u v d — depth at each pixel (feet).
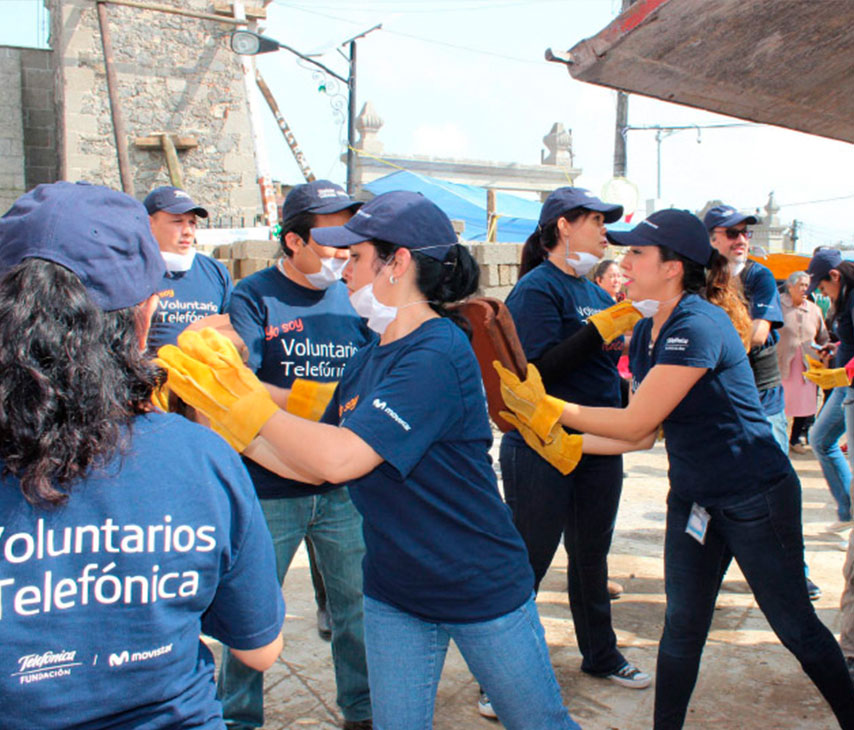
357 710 9.19
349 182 37.73
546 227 10.19
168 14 41.47
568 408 8.05
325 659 11.19
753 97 6.77
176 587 3.59
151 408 3.89
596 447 9.13
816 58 6.06
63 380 3.34
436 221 6.11
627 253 8.39
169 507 3.59
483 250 27.53
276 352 9.11
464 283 6.36
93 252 3.53
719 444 7.71
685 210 8.25
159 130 41.60
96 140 40.65
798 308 22.12
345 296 9.68
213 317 9.36
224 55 42.65
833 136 7.92
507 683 6.09
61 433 3.31
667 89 6.49
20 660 3.28
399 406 5.51
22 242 3.51
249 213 43.45
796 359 19.86
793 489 7.81
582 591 10.35
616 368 10.39
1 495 3.34
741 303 9.02
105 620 3.43
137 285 3.70
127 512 3.50
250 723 8.62
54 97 40.11
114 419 3.50
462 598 5.96
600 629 10.42
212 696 3.98
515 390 8.02
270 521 8.65
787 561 7.75
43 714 3.33
